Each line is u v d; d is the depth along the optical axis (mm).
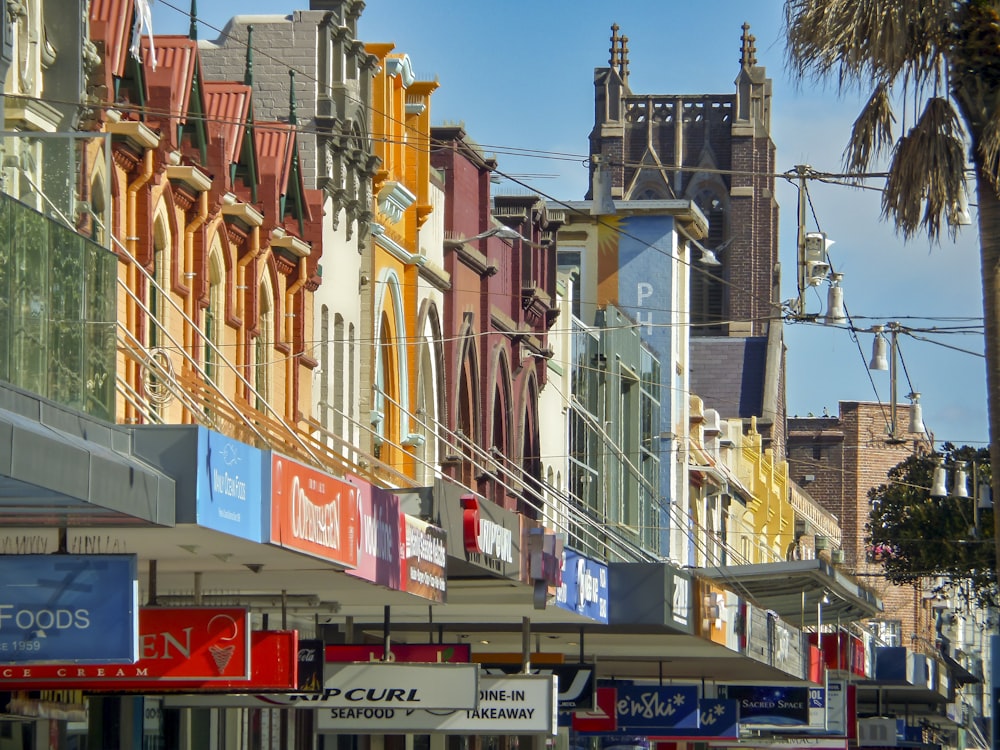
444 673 66188
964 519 147875
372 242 93750
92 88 63625
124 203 66625
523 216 119438
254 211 78000
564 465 128750
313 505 54125
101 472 41875
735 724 96062
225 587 63688
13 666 46969
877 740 157250
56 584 42062
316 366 86562
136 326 66750
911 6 56625
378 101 97812
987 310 56375
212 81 85375
